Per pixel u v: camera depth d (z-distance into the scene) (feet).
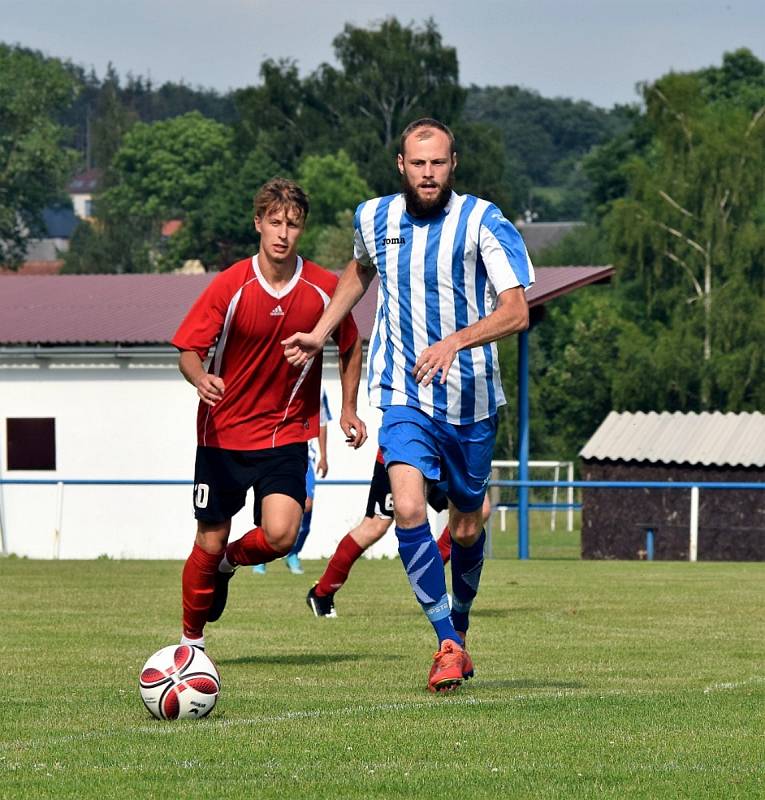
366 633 92.68
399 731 53.67
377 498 96.07
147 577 152.15
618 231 527.40
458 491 66.08
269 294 68.03
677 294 522.06
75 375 222.69
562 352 573.33
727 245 516.73
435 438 64.23
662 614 106.11
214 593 71.97
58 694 65.31
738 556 241.96
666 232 524.52
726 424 256.11
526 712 57.77
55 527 223.10
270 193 67.97
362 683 68.18
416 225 63.21
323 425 155.74
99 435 222.48
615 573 159.33
